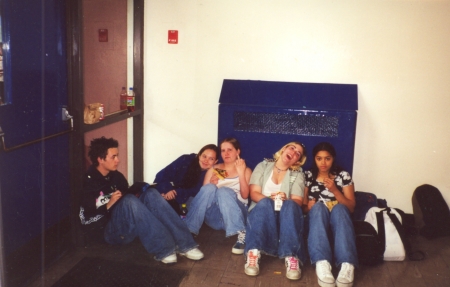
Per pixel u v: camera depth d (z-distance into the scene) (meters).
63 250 2.83
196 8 3.65
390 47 3.43
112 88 3.73
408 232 3.38
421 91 3.45
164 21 3.71
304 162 3.19
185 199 3.31
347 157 3.35
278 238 2.84
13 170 2.37
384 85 3.49
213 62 3.71
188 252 2.83
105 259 2.79
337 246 2.63
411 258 2.94
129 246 2.99
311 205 3.11
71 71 2.68
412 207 3.60
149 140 3.94
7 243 2.36
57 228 2.78
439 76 3.41
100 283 2.50
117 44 3.68
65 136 2.79
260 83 3.58
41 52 2.50
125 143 3.89
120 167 3.91
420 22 3.37
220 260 2.87
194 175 3.37
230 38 3.65
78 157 2.79
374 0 3.39
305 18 3.51
